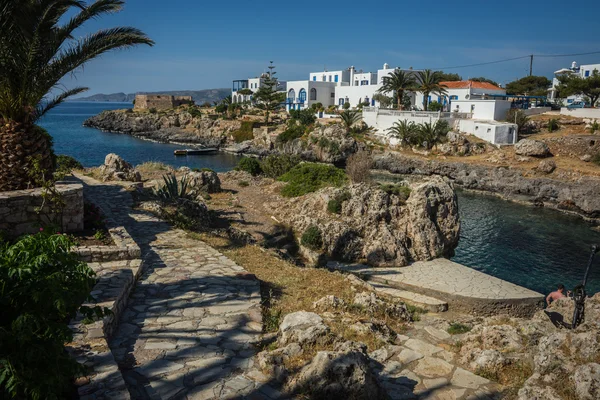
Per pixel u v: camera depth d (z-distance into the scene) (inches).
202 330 322.7
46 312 193.0
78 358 245.9
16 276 191.6
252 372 264.4
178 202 828.6
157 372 260.8
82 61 550.6
